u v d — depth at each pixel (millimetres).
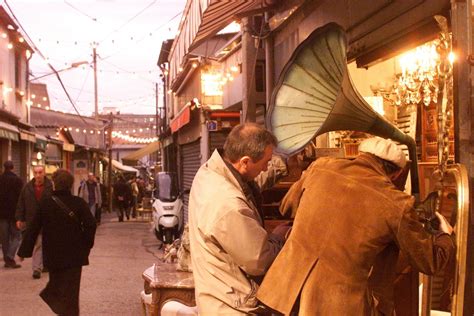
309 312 2949
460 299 3133
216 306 3205
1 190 10875
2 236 10867
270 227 5574
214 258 3248
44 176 10172
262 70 9164
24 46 22047
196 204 3357
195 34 6898
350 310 2938
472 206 3697
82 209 6320
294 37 7770
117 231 19281
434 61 5594
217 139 15602
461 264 3137
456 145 3855
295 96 4672
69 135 31328
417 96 5953
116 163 46438
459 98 3807
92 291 8625
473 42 3754
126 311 7414
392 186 3029
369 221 2949
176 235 14117
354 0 5910
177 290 4496
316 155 5562
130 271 10445
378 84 6527
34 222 6281
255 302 3227
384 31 5297
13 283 9273
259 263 3178
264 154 3377
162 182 14492
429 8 4473
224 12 7008
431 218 3314
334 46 4051
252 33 8953
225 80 13445
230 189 3283
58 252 6199
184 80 18750
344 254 2979
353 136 5910
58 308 6223
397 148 3238
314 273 3016
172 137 24938
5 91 19781
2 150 19703
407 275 3506
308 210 3129
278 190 5746
